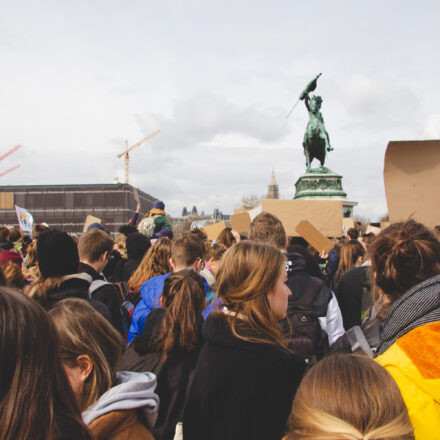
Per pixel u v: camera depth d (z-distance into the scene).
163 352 2.83
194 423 2.14
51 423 1.13
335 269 6.43
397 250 2.07
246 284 2.22
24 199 79.50
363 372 1.43
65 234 3.29
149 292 3.67
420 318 1.77
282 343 2.32
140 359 2.88
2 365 1.05
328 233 6.17
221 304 2.46
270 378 2.03
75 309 1.97
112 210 79.19
